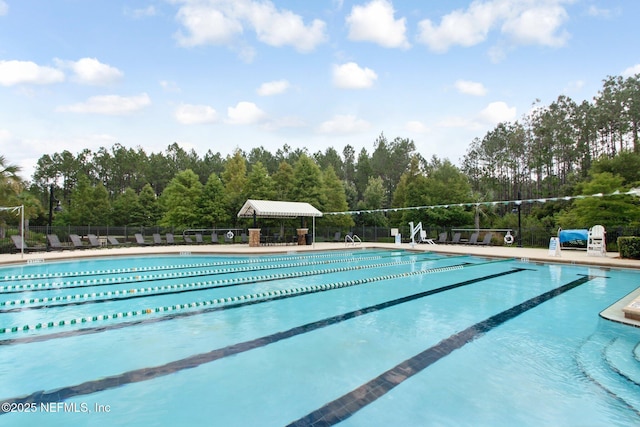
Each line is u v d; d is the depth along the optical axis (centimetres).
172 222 2986
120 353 428
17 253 1488
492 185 4553
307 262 1373
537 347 446
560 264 1286
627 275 1044
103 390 333
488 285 895
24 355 422
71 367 386
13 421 280
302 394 324
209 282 925
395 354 423
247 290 827
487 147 4619
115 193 5650
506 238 1998
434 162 4594
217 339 479
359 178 5228
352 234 2567
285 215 1964
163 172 5538
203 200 2977
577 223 1847
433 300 721
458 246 1994
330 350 436
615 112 3409
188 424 276
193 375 365
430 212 2869
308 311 632
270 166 5572
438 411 294
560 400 313
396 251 1888
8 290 826
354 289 842
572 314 607
